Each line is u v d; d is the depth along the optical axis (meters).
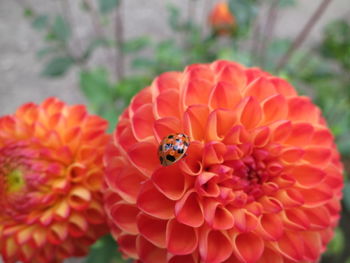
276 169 0.09
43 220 0.10
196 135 0.08
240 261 0.08
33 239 0.10
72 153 0.11
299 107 0.09
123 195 0.08
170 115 0.09
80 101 0.34
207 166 0.09
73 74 0.37
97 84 0.19
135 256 0.09
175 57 0.22
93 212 0.11
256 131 0.09
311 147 0.09
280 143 0.09
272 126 0.09
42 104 0.11
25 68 0.37
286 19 0.38
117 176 0.09
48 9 0.39
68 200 0.10
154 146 0.08
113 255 0.13
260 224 0.08
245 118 0.09
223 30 0.21
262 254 0.09
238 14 0.16
